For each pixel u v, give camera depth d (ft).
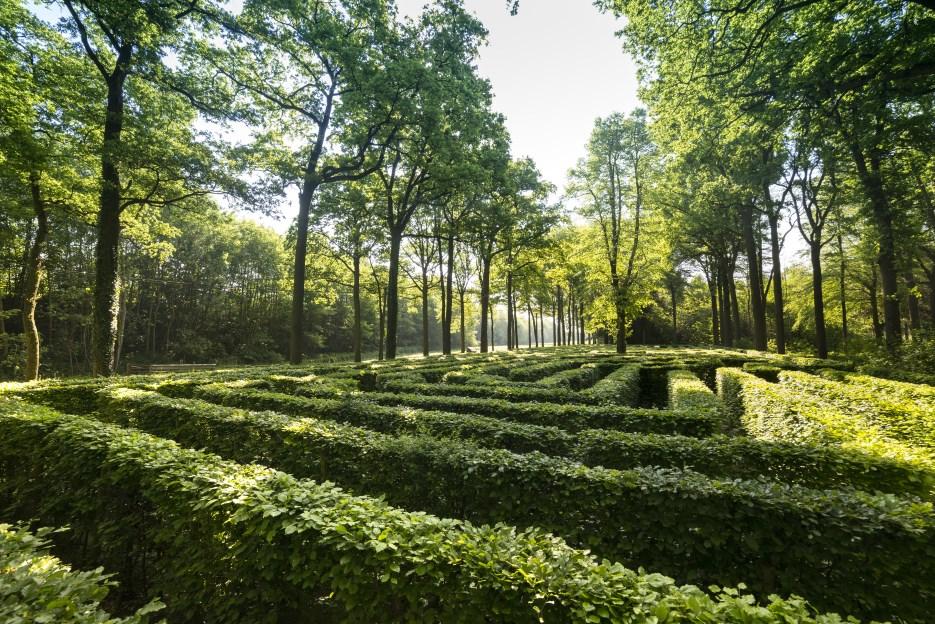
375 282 117.19
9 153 42.91
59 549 15.58
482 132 69.77
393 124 61.57
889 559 9.50
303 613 10.32
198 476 11.84
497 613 7.41
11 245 74.23
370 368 51.75
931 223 67.31
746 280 153.99
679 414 21.30
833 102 41.06
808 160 60.85
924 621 9.21
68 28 43.75
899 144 45.60
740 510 10.66
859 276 107.86
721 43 40.65
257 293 153.38
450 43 59.77
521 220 93.40
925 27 33.86
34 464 16.83
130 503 13.60
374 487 15.75
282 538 9.80
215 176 51.65
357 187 76.43
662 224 91.35
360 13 53.98
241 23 50.34
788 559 10.27
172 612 11.68
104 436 15.79
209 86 53.47
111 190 49.26
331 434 17.30
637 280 87.76
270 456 18.89
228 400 28.45
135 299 117.70
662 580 7.32
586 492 12.17
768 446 15.62
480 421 20.07
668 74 45.70
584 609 6.74
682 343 162.91
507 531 9.11
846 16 37.11
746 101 43.09
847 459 14.48
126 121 46.32
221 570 10.70
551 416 22.79
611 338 163.53
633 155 86.63
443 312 99.71
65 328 103.30
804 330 128.88
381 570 8.36
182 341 130.52
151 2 42.68
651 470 12.69
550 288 138.10
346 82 57.57
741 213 85.15
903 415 22.33
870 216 55.11
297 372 46.96
